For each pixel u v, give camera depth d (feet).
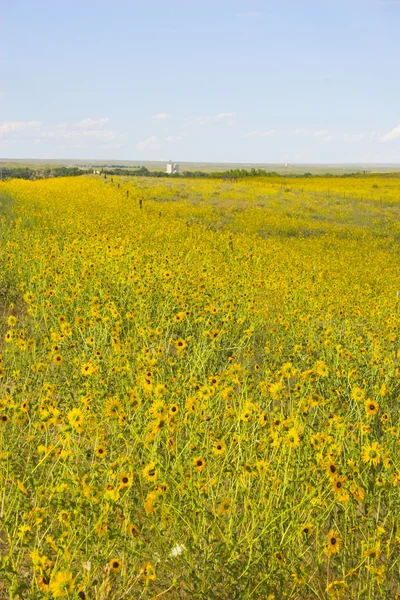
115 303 25.25
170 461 13.39
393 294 49.37
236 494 11.50
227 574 10.62
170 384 16.57
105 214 76.33
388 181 225.56
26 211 66.13
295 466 12.34
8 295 29.43
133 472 10.65
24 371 18.70
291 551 11.33
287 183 207.51
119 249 36.81
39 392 16.35
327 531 13.16
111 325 21.57
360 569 11.22
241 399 14.33
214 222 102.22
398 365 21.35
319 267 57.93
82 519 10.66
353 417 17.10
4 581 10.34
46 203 83.92
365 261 76.69
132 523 10.64
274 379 18.44
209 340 22.43
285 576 10.64
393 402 20.02
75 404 15.11
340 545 11.64
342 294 43.42
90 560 10.12
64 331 19.26
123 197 115.96
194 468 11.45
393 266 77.20
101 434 13.28
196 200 126.52
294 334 26.14
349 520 12.53
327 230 106.93
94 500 10.28
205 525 11.57
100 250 36.14
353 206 138.92
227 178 221.46
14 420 12.48
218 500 12.41
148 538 11.59
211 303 25.38
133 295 26.96
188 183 163.63
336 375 19.93
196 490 11.27
